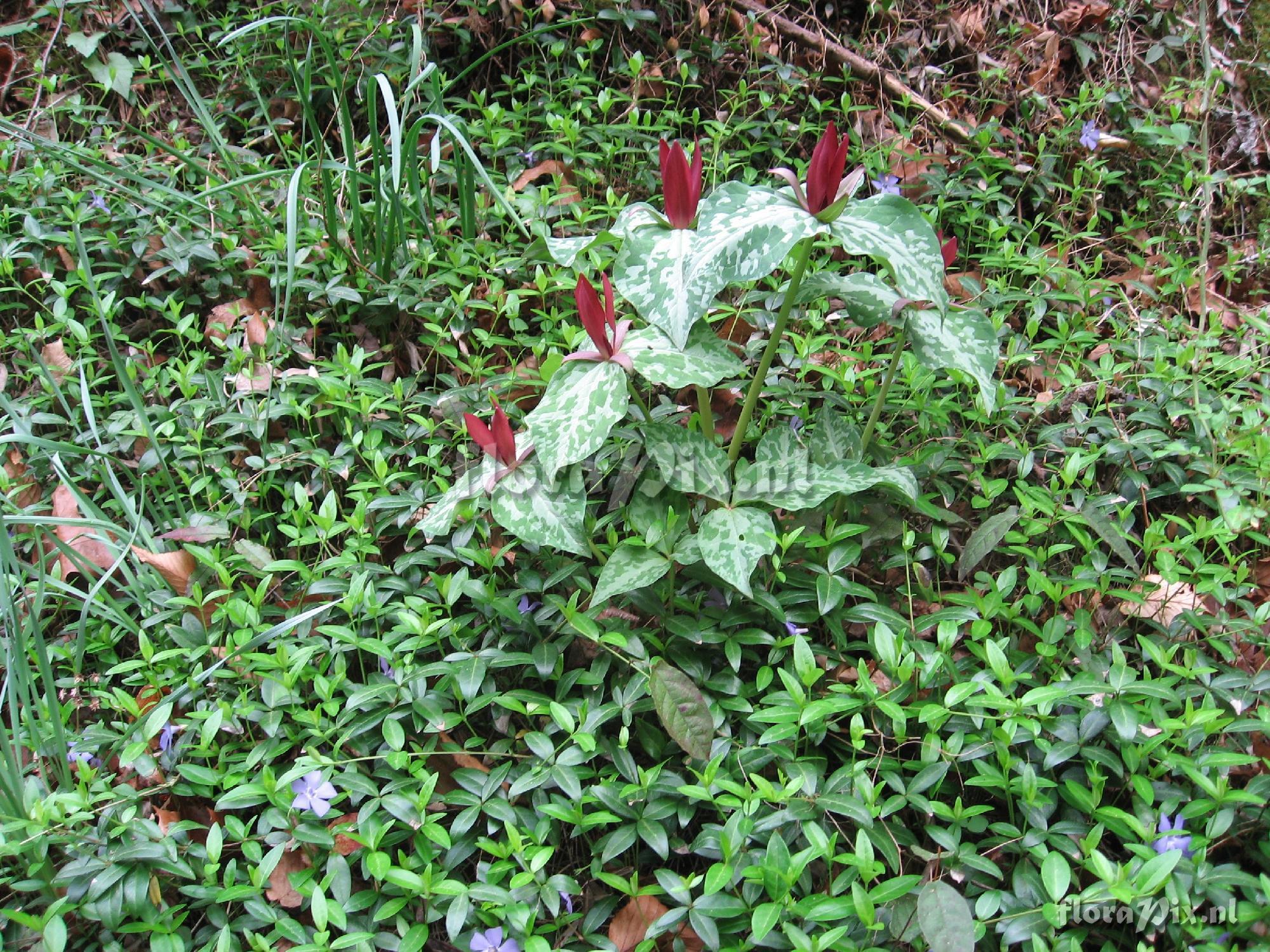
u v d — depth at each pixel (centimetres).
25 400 99
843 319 108
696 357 74
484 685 76
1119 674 69
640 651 73
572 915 67
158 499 90
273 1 135
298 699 74
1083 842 62
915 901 63
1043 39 139
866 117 134
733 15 138
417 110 126
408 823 67
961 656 79
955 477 93
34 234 109
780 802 66
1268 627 81
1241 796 64
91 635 85
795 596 78
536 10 132
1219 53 140
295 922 65
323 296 109
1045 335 112
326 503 85
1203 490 86
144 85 136
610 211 114
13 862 69
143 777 75
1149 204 130
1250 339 110
